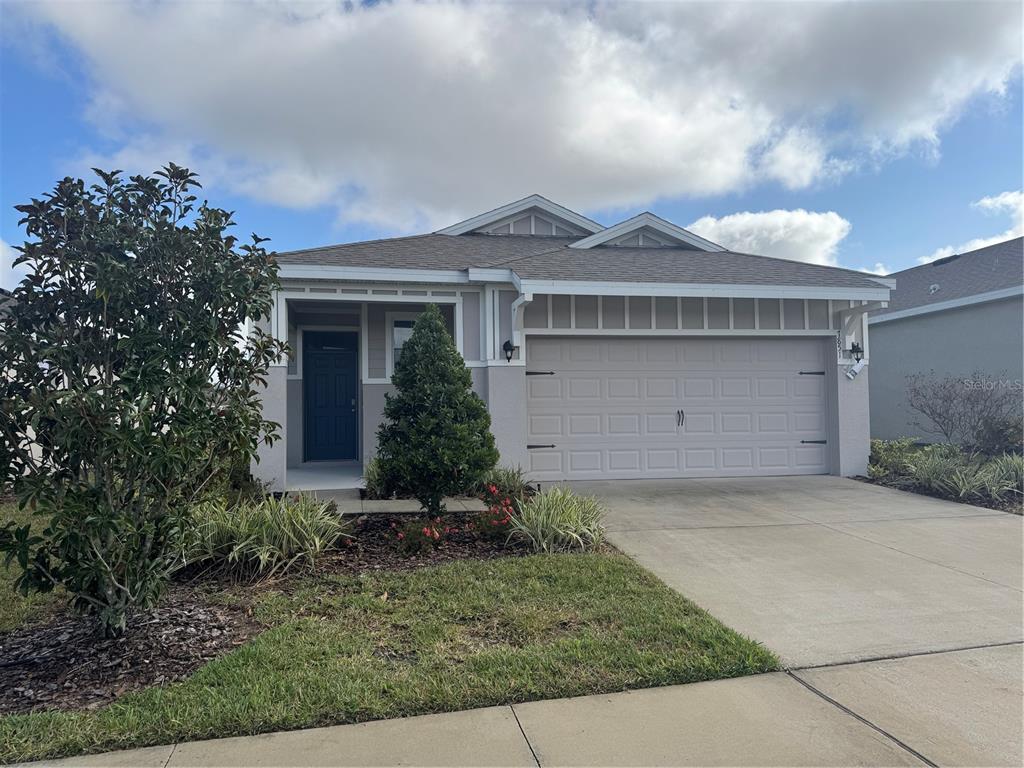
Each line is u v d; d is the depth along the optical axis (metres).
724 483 9.63
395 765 2.48
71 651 3.51
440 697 2.99
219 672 3.21
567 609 4.20
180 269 3.60
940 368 14.53
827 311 10.42
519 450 9.36
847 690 3.19
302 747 2.62
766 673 3.38
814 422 10.52
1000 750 2.64
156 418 3.41
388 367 10.09
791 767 2.50
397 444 6.23
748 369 10.33
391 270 8.97
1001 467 8.88
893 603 4.50
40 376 3.35
